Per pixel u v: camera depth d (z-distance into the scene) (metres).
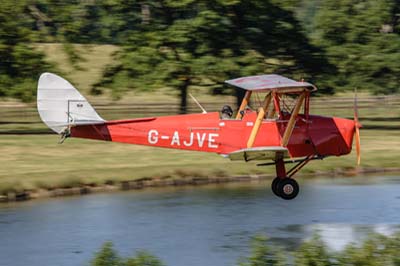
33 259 84.19
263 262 54.69
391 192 120.94
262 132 90.19
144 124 94.88
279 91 89.69
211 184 129.12
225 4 191.38
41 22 197.75
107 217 104.12
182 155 149.25
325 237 92.69
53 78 99.00
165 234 95.12
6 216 104.69
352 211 107.31
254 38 198.75
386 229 96.44
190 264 81.50
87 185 122.19
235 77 193.12
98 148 156.00
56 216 104.62
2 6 184.50
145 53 190.25
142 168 131.25
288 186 91.12
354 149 156.00
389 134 181.50
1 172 128.62
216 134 92.50
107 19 196.38
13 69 186.38
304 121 90.00
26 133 179.50
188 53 191.25
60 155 147.00
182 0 191.50
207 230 96.44
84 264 82.12
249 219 102.81
